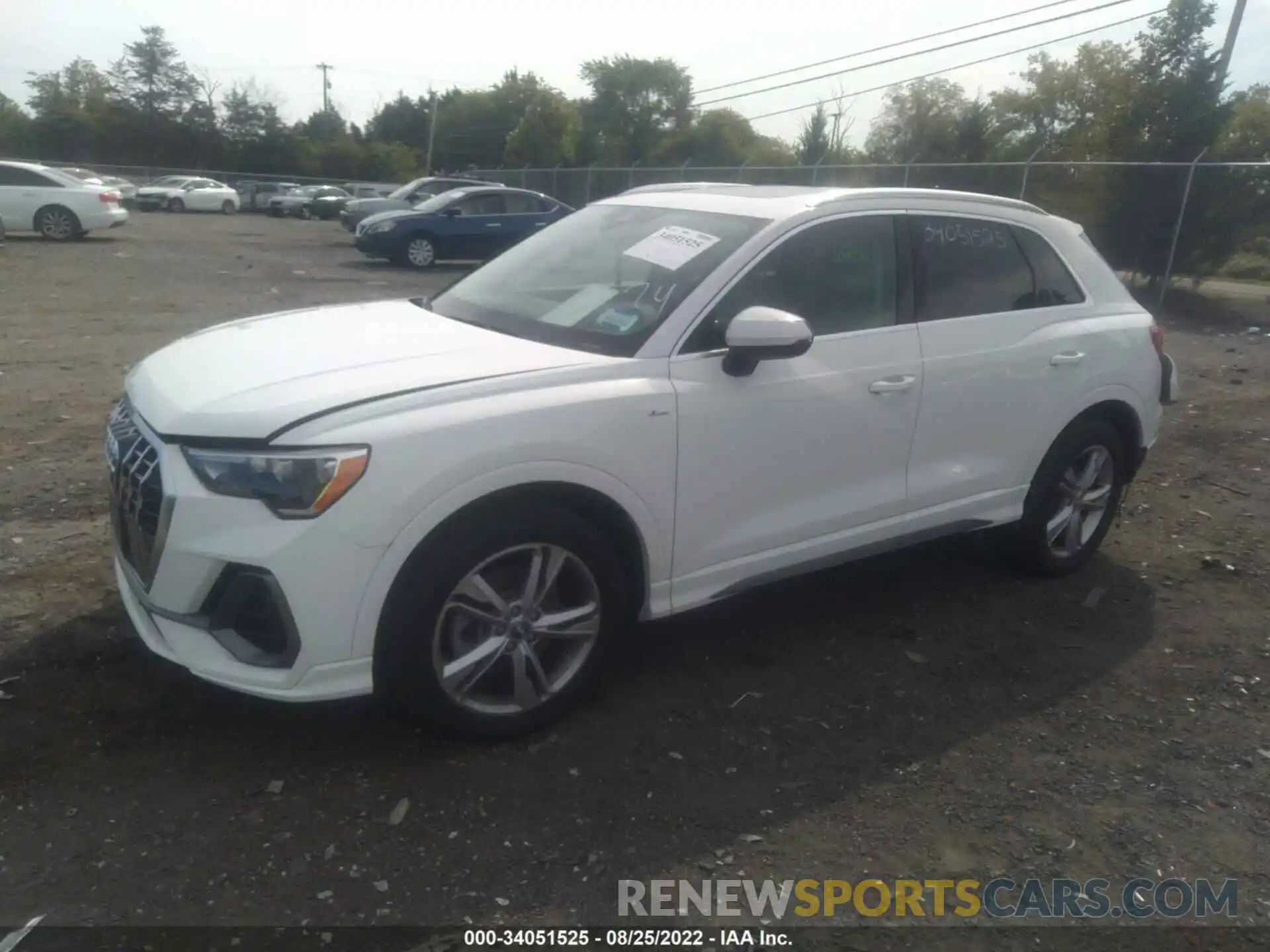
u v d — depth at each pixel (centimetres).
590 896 273
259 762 319
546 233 463
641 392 335
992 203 455
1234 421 821
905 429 407
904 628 439
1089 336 469
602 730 348
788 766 335
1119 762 350
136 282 1485
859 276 402
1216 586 499
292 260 2041
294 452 284
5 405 714
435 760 325
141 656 374
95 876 269
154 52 6788
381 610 298
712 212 407
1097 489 502
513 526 313
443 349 345
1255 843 312
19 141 6569
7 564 444
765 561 382
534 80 8169
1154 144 1762
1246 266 2028
